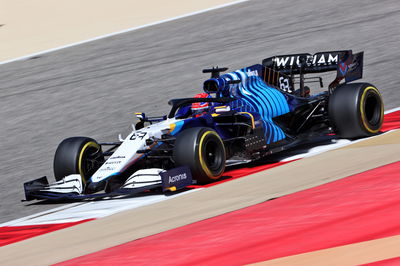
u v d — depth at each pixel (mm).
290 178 27203
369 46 63031
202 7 111312
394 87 47562
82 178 31469
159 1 127688
